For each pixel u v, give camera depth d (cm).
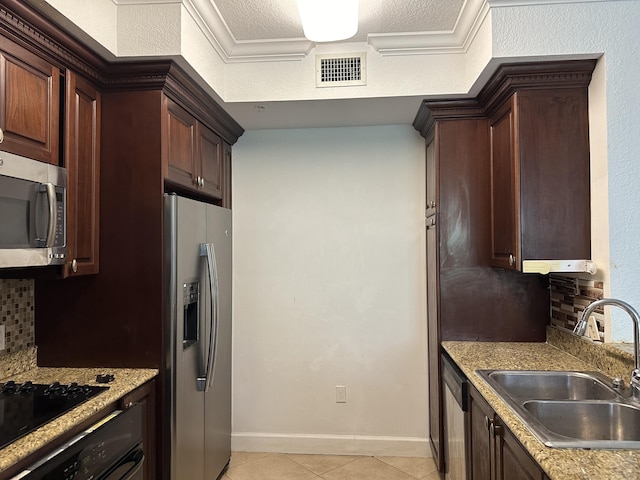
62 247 172
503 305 266
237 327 320
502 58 207
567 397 196
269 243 320
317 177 318
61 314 207
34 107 162
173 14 197
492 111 254
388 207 313
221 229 272
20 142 155
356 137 316
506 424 145
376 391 312
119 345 205
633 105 200
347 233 315
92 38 181
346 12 189
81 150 190
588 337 216
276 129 320
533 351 241
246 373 319
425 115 279
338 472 284
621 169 199
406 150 313
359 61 255
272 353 318
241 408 318
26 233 152
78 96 188
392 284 312
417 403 309
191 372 222
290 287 318
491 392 172
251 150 322
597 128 208
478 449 189
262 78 259
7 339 193
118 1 196
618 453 121
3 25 148
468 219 269
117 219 205
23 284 203
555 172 216
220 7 213
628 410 160
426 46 248
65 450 136
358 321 314
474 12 217
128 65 201
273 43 248
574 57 206
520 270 216
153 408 201
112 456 159
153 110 205
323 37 209
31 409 151
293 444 315
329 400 314
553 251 216
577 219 215
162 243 204
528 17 206
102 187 206
